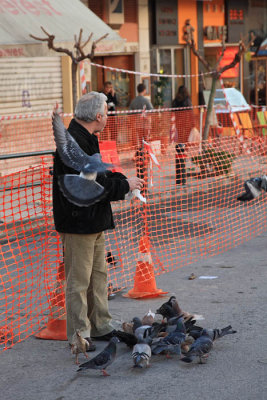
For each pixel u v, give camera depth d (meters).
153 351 6.61
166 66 30.22
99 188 6.30
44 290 9.65
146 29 28.67
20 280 10.20
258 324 7.98
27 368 6.79
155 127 23.50
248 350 7.12
